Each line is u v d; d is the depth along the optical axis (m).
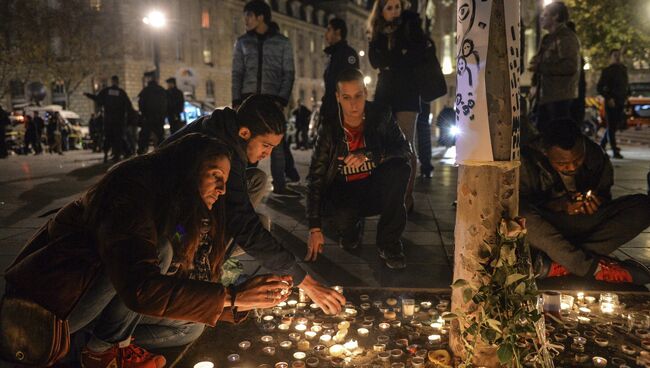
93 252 2.25
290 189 7.69
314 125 18.25
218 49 54.69
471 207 2.51
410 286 3.82
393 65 6.06
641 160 12.33
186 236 2.36
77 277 2.23
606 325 3.05
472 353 2.43
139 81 46.00
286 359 2.79
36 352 2.26
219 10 54.44
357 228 4.78
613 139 12.80
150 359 2.53
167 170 2.26
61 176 11.17
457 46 2.56
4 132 18.38
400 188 4.29
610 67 12.49
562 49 7.37
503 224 2.42
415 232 5.43
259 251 2.86
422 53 6.01
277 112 2.79
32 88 37.69
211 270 2.64
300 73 66.56
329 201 4.66
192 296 2.09
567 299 3.29
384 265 4.32
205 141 2.35
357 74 4.28
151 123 13.91
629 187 8.09
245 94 7.09
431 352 2.68
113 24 44.41
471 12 2.44
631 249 4.68
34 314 2.23
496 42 2.40
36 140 22.34
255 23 7.03
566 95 7.53
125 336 2.48
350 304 3.37
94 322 2.52
